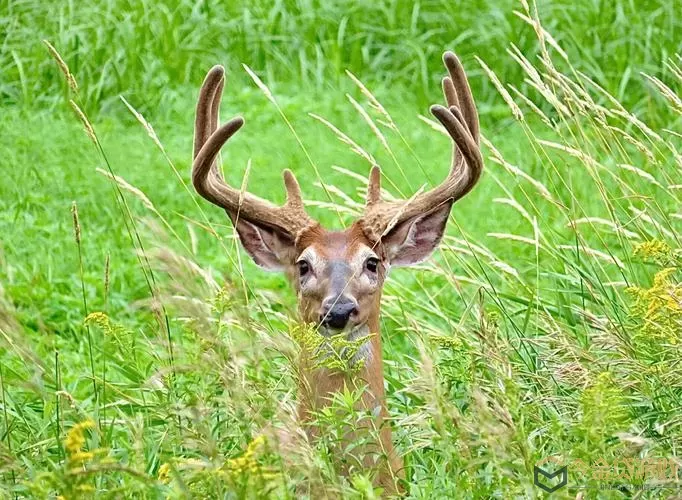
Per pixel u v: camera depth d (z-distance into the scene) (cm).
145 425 977
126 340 967
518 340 1107
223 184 1052
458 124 1040
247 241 1057
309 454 785
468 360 934
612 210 1205
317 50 2044
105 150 1778
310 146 1833
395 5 2128
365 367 976
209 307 885
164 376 890
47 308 1414
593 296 1137
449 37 2098
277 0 2120
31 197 1662
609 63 2016
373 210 1038
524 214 1223
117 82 1984
